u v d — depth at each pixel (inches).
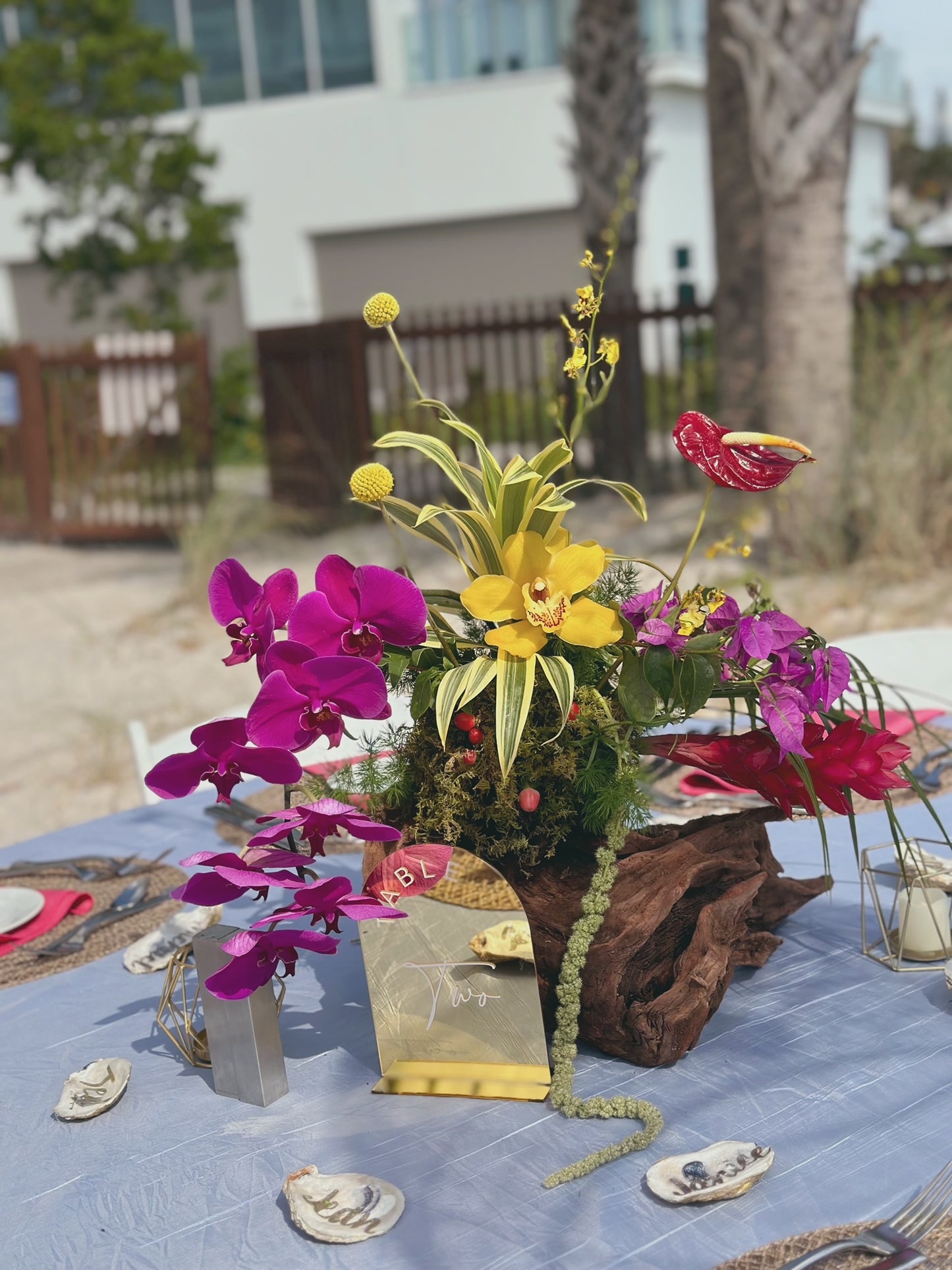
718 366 320.5
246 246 732.0
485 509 47.2
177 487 444.8
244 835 75.9
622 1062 46.9
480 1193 40.1
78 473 417.7
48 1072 50.4
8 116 594.9
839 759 46.1
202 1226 39.8
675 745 48.4
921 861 58.3
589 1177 40.3
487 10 673.0
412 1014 47.1
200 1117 46.0
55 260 620.4
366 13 690.2
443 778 47.0
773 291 256.5
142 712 229.5
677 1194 38.5
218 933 46.0
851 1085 44.1
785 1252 36.1
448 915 46.4
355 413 382.6
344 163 708.7
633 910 45.5
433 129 692.1
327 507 386.3
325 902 41.2
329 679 41.4
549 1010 47.4
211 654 264.2
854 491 253.6
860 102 787.4
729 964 47.9
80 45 581.6
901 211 1011.9
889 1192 38.3
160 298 629.3
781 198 252.8
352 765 54.9
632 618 48.1
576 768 46.5
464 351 395.9
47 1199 41.9
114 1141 45.0
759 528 298.5
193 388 395.9
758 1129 42.1
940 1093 43.3
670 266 703.7
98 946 62.2
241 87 717.9
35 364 413.7
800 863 63.1
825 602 232.4
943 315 280.8
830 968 52.8
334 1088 47.3
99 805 188.2
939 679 101.4
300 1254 38.0
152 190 616.4
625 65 360.5
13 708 240.8
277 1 701.3
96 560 392.2
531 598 44.9
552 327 381.7
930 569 244.2
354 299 740.7
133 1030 53.4
